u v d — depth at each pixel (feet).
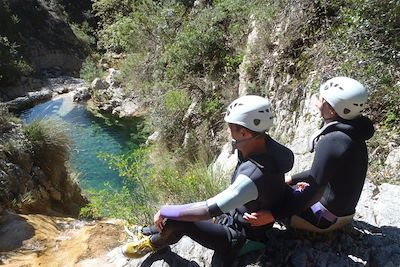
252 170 8.64
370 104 17.34
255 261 9.80
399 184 14.12
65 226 20.26
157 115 37.22
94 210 21.35
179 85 37.55
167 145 34.76
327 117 9.09
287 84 22.90
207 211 8.77
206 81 34.94
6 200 21.71
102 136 44.73
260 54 27.32
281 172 8.85
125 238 17.21
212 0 42.65
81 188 29.96
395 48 18.31
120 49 74.08
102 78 64.44
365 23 19.20
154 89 44.68
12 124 24.93
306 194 8.87
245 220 9.29
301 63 22.41
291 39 24.02
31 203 22.84
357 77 18.06
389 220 11.21
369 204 11.96
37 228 19.44
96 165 37.06
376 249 10.09
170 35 48.52
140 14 55.01
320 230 9.96
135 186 21.89
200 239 9.64
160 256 10.78
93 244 17.11
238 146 8.97
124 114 49.83
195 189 16.02
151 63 50.55
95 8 81.00
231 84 32.81
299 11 24.17
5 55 67.36
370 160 15.62
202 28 37.19
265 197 8.86
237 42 34.58
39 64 79.30
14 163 23.36
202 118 33.12
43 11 85.51
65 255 16.89
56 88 68.59
